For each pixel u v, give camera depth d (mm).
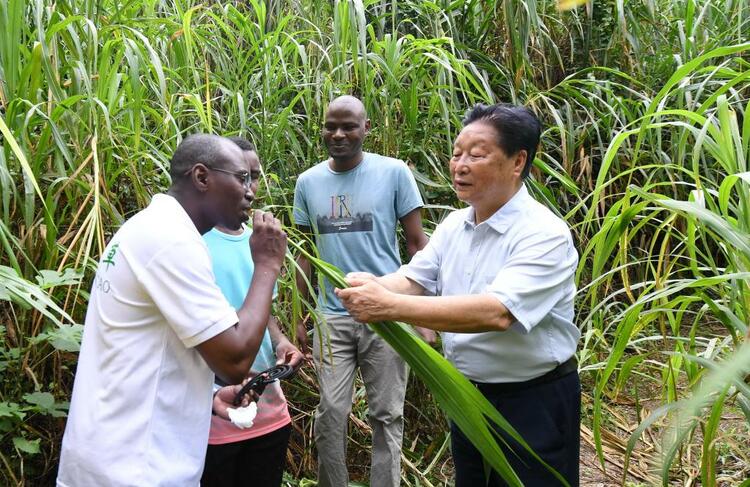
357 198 2938
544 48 4785
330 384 2854
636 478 3244
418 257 2160
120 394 1462
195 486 1541
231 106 3609
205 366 1549
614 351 2094
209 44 3566
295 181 3568
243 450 2137
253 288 1593
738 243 1727
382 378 2850
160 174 2859
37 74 2318
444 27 4535
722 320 1968
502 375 1915
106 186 2502
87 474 1450
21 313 2322
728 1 4727
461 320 1730
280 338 2244
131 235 1492
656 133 4438
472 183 1885
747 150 2123
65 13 2598
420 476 3252
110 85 2584
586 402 3871
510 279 1790
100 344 1508
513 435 1695
